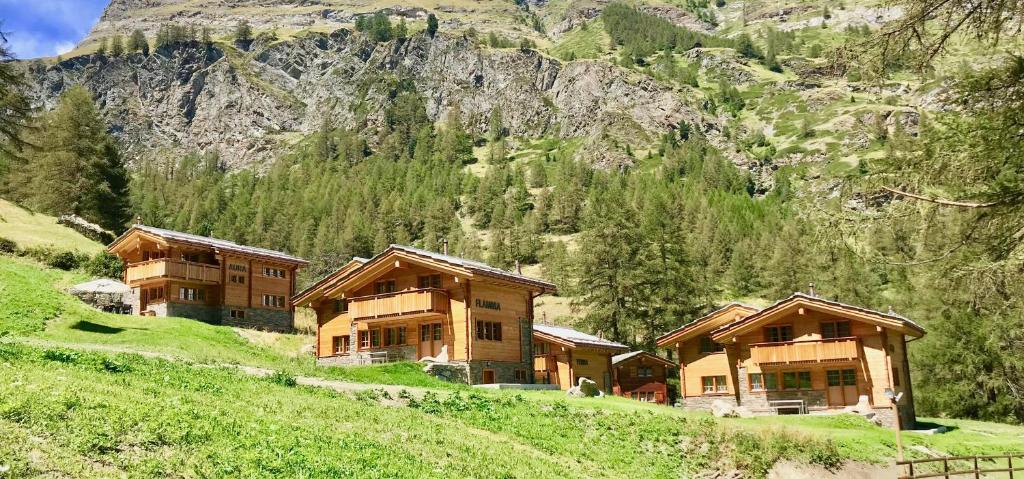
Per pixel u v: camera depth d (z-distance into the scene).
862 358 41.00
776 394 43.75
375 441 16.69
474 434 21.17
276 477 12.38
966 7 15.89
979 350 52.69
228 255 55.53
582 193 175.88
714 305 90.69
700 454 25.36
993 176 16.70
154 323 40.94
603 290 76.56
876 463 27.28
